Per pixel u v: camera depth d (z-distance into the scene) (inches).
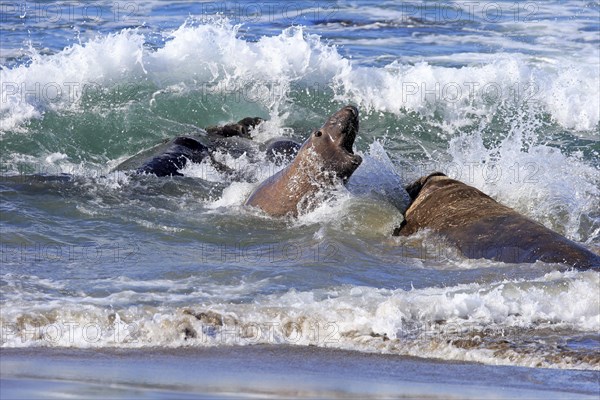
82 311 1128.8
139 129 2297.0
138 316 1119.6
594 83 2559.1
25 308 1139.9
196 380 885.8
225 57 2519.7
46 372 904.3
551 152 2043.6
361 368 965.8
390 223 1603.1
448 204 1585.9
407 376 937.5
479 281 1317.7
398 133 2381.9
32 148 2199.8
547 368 985.5
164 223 1620.3
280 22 3186.5
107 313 1127.0
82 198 1728.6
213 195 1797.5
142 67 2456.9
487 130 2394.2
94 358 981.8
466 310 1151.6
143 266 1384.1
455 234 1515.7
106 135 2271.2
